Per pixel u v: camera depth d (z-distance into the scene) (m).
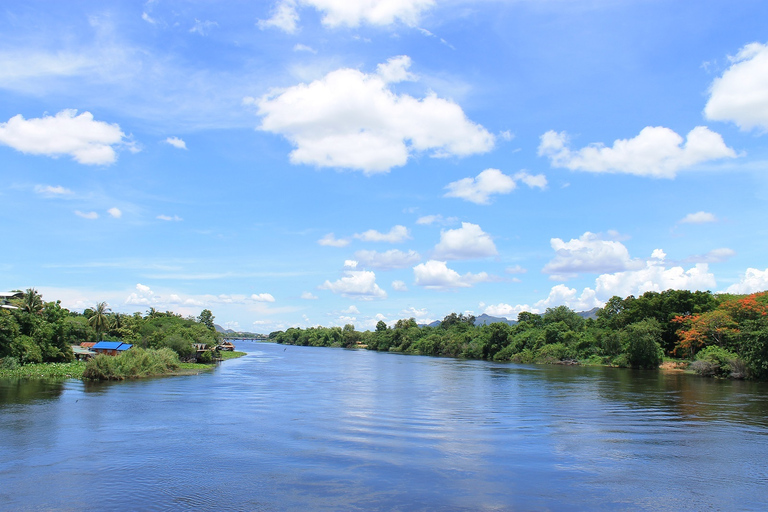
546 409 41.91
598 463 24.19
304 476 21.83
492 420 36.16
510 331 152.12
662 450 26.88
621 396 50.91
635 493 19.84
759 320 74.81
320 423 34.53
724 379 72.31
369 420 35.94
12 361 68.81
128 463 23.73
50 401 43.12
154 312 181.75
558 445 27.98
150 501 18.66
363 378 75.12
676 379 72.31
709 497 19.45
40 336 79.12
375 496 19.27
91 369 64.12
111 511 17.62
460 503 18.56
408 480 21.27
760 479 21.77
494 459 24.83
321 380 70.94
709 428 33.12
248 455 25.38
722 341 87.06
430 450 26.64
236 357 149.62
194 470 22.64
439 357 168.75
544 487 20.50
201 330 139.00
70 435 29.67
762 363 67.88
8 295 115.56
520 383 66.50
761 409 41.53
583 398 49.47
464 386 62.28
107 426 32.53
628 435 30.78
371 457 25.08
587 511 17.89
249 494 19.44
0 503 18.36
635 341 99.19
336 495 19.36
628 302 126.56
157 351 81.88
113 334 132.50
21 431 30.56
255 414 38.25
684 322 100.88
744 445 28.11
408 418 37.00
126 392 51.00
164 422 34.28
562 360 119.44
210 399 47.03
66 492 19.59
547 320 160.50
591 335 123.38
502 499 19.03
